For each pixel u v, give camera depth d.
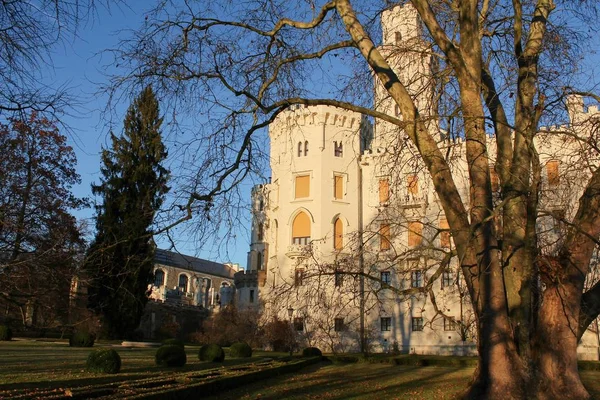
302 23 12.73
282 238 55.12
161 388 15.70
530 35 12.48
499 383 10.08
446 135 12.79
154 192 11.68
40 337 44.84
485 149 11.26
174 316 69.69
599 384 20.75
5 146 15.61
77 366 22.12
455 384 20.52
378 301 14.66
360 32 12.01
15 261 12.64
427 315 47.91
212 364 27.42
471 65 11.43
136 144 20.23
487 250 10.59
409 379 22.89
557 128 12.62
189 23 12.52
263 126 12.34
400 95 11.55
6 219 13.62
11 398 12.34
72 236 16.08
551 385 10.22
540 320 10.83
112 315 39.47
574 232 10.96
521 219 11.38
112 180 25.14
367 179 54.91
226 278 101.12
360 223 54.53
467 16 11.58
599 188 10.84
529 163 11.52
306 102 12.20
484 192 11.01
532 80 11.98
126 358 28.45
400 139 13.65
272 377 22.78
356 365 33.28
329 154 55.12
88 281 13.22
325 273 12.73
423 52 13.10
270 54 13.67
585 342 41.12
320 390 18.14
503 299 10.54
